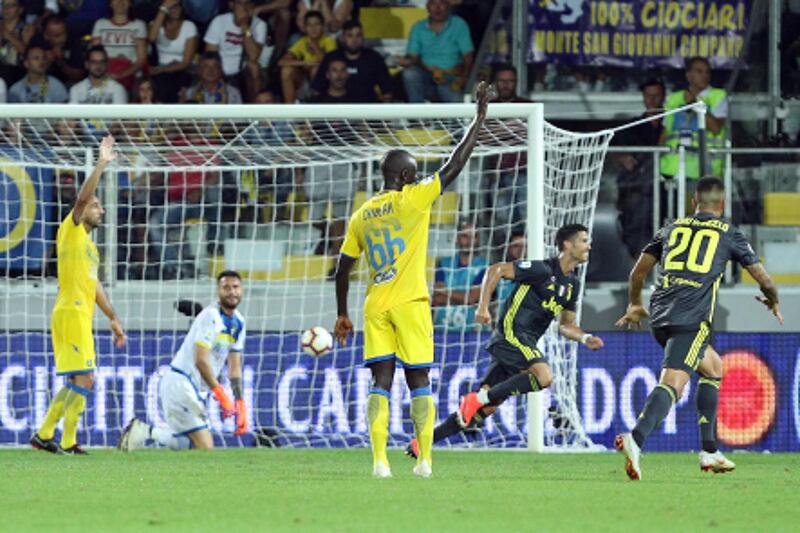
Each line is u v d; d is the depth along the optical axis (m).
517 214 53.38
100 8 61.09
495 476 31.27
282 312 52.19
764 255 54.69
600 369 47.34
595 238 52.69
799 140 59.06
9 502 23.75
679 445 47.25
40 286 51.72
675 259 30.84
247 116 44.31
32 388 47.12
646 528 20.00
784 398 47.78
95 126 53.59
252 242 52.62
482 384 39.38
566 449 44.41
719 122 58.75
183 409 43.00
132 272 53.09
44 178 52.88
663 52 59.72
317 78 59.59
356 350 47.66
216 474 31.31
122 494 25.42
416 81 60.69
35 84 60.06
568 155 48.88
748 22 59.72
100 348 47.91
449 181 28.33
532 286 38.22
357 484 27.78
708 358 32.38
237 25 60.34
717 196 31.39
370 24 61.66
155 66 60.75
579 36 59.69
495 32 60.47
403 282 28.45
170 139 53.69
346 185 53.91
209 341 41.94
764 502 24.88
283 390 47.47
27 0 60.69
